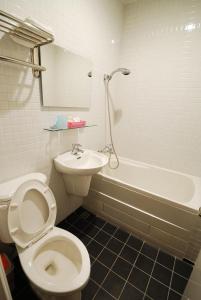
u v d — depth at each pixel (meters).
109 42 1.85
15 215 0.99
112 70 2.04
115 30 1.90
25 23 0.86
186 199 1.79
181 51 1.71
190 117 1.81
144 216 1.57
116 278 1.27
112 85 2.11
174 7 1.66
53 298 0.89
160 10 1.73
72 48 1.43
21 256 0.97
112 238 1.64
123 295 1.17
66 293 0.80
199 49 1.63
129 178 2.26
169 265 1.40
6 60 0.93
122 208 1.70
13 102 1.10
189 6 1.59
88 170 1.35
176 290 1.21
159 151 2.09
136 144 2.24
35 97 1.23
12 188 1.03
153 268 1.36
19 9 1.00
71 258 1.13
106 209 1.83
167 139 2.00
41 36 0.97
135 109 2.14
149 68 1.94
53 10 1.20
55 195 1.64
